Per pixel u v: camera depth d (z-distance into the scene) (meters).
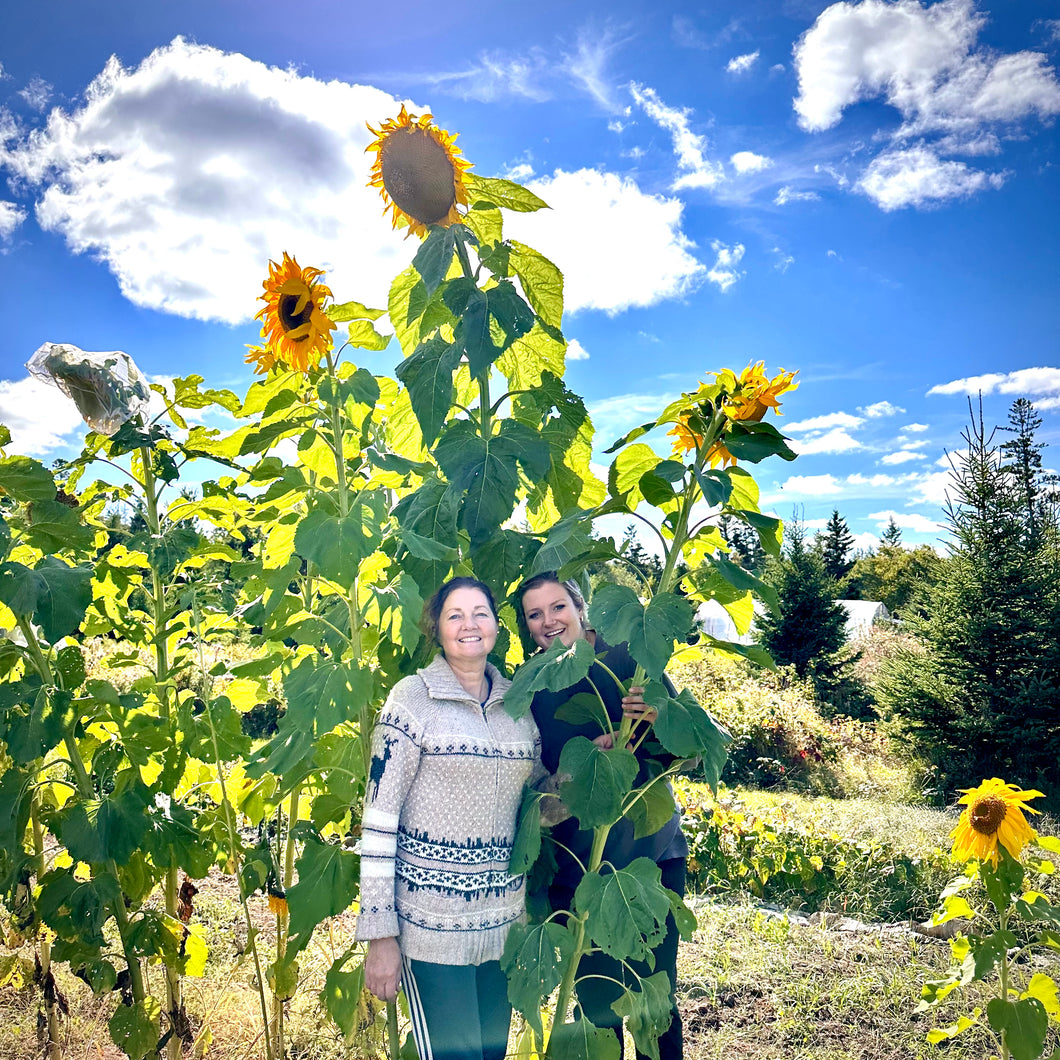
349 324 2.48
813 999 3.78
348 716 2.01
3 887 2.51
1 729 2.38
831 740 11.91
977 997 3.82
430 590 2.40
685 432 2.12
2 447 2.63
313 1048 2.95
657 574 2.18
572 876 2.49
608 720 2.18
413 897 2.10
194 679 2.94
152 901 3.36
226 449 2.81
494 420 2.51
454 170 2.34
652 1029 2.00
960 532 11.55
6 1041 3.02
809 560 17.03
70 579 2.32
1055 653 10.55
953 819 7.48
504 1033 2.21
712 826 6.01
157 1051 2.59
